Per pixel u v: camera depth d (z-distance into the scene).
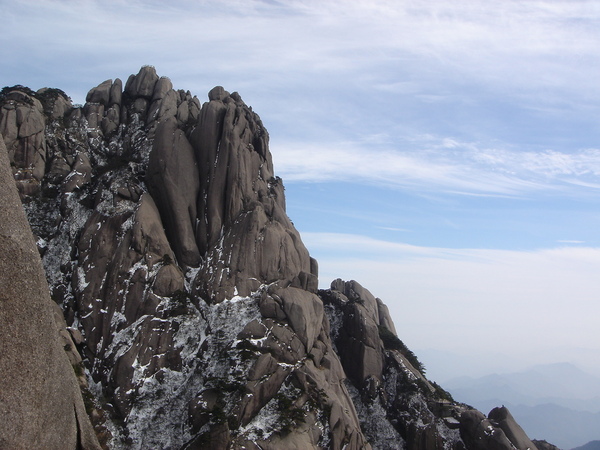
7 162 20.16
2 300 18.84
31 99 117.06
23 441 18.92
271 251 99.62
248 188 106.44
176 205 103.25
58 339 21.02
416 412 102.75
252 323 89.81
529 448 96.31
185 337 91.31
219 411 78.50
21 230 19.75
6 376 18.70
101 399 86.19
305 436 80.69
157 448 81.12
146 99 129.50
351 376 110.69
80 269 97.44
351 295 134.12
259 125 117.44
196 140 109.75
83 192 109.06
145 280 94.88
